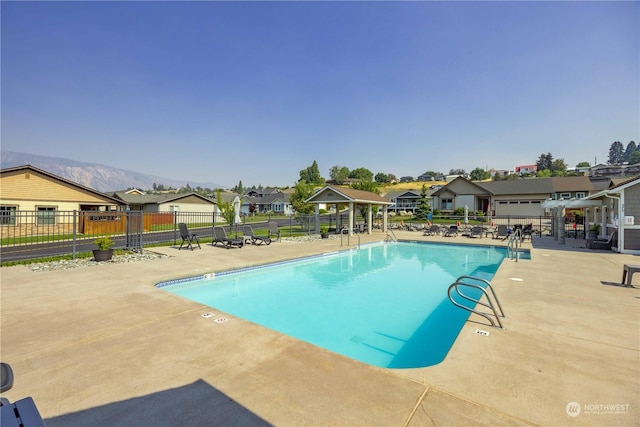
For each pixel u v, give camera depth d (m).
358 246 14.57
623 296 5.50
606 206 14.30
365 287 8.30
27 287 6.18
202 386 2.68
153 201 34.50
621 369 2.96
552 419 2.23
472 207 34.09
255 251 12.03
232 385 2.69
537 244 14.42
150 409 2.37
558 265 8.66
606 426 2.16
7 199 19.69
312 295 7.54
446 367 2.99
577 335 3.76
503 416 2.27
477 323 4.17
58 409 2.37
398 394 2.55
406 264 11.61
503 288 6.09
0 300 5.27
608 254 10.91
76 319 4.34
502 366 3.01
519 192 31.78
